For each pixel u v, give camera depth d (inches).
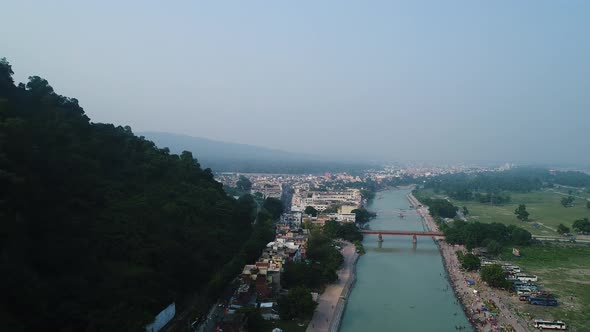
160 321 5334.6
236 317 5620.1
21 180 4886.8
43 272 4840.1
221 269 7411.4
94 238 5856.3
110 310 4630.9
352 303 7411.4
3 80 7682.1
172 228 7273.6
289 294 6328.7
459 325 6446.9
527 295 7308.1
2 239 4446.4
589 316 6560.0
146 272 5767.7
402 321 6604.3
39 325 4104.3
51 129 7401.6
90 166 7534.5
